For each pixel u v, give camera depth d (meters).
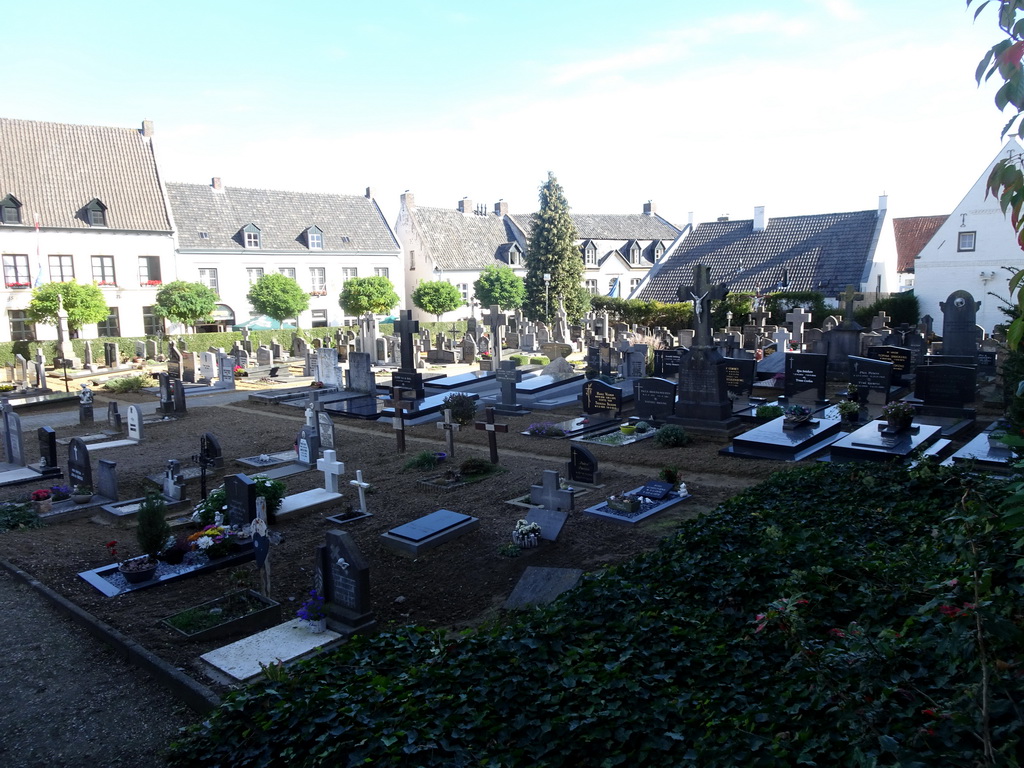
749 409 22.59
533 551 12.09
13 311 47.91
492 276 61.69
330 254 63.28
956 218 43.75
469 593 10.73
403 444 20.05
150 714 7.86
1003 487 10.21
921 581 7.01
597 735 5.50
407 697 6.45
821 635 6.73
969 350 27.67
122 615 10.16
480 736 5.78
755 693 5.84
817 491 12.23
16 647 9.45
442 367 41.47
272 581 11.43
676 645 6.98
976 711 4.14
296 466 19.05
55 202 49.69
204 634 9.41
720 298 20.11
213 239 57.38
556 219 61.34
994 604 4.67
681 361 20.97
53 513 14.89
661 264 59.16
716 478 16.12
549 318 59.47
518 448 20.03
